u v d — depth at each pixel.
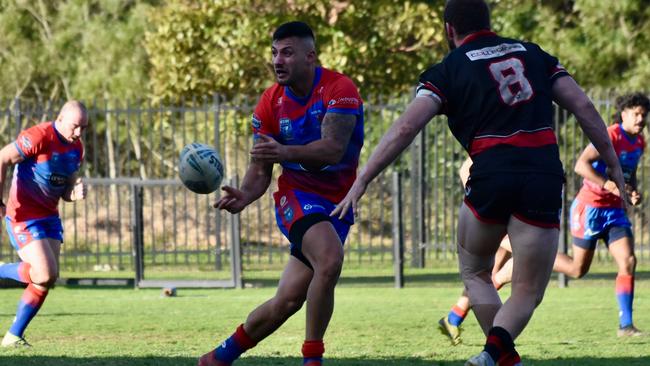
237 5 68.88
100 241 78.56
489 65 18.44
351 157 20.98
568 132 67.25
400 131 18.09
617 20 85.25
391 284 53.16
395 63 70.06
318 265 19.91
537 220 18.22
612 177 19.22
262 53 68.44
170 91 71.12
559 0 88.94
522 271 18.41
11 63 109.75
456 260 65.19
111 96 101.00
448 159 68.38
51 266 29.12
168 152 91.31
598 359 25.89
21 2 109.44
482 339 30.50
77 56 108.69
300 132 20.86
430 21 68.38
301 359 25.59
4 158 29.27
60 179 29.86
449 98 18.50
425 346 28.77
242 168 79.94
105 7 104.94
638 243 68.56
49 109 58.16
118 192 60.22
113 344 29.48
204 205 79.81
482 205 18.44
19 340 29.06
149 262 70.12
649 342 29.84
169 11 70.62
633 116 32.22
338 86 20.58
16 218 29.50
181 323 35.66
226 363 21.22
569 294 47.00
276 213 21.14
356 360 25.50
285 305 20.77
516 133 18.22
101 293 49.72
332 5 67.25
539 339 30.72
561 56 84.56
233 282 52.00
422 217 60.50
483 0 19.30
